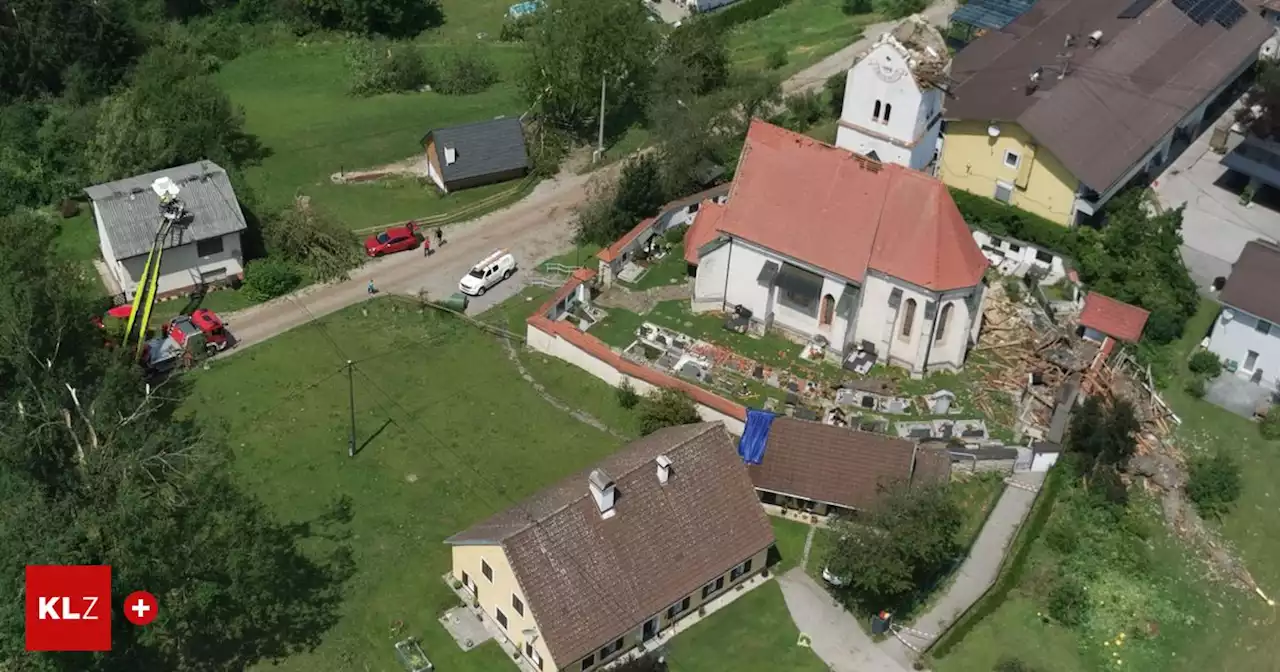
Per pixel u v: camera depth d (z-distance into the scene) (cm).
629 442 7569
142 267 8688
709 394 7575
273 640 6228
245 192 9562
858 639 6400
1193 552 7106
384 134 11350
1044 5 11094
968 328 7875
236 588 5844
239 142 10831
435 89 12481
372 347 8356
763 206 8081
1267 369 8162
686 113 9938
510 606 6091
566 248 9525
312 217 9219
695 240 8781
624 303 8681
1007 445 7469
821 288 7956
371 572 6638
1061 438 7469
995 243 9200
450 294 8912
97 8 11788
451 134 10356
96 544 5603
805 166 8000
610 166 10750
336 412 7731
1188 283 8644
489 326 8556
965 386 7962
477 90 12450
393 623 6344
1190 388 8144
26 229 7462
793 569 6775
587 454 7481
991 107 9356
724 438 6694
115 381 7050
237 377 8031
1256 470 7638
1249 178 9900
